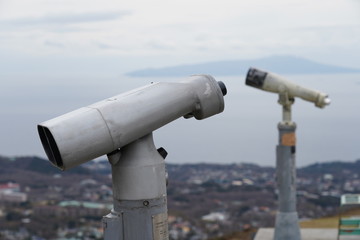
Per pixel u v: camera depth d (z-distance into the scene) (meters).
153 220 4.80
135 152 4.79
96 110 4.57
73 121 4.46
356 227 13.91
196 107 4.98
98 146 4.52
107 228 4.82
